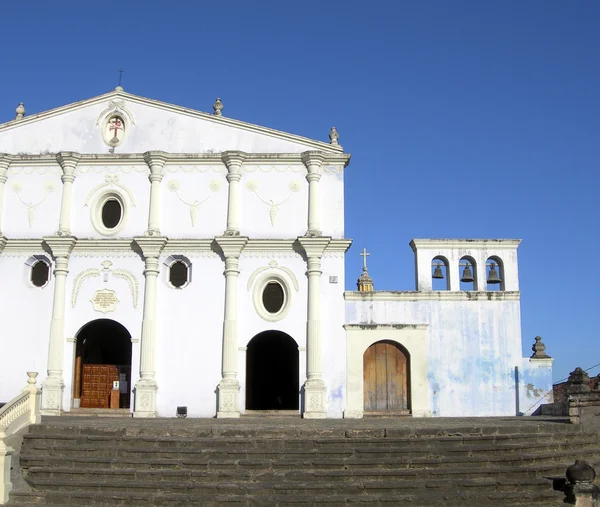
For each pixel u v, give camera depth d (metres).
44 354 29.48
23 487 17.31
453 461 17.91
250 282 29.91
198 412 28.91
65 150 31.33
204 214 30.59
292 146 31.12
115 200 31.19
